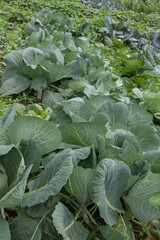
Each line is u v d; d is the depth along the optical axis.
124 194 1.29
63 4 5.17
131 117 1.78
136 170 1.32
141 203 1.16
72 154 1.19
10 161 1.14
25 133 1.22
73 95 2.38
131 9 7.07
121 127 1.45
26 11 4.48
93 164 1.26
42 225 1.14
